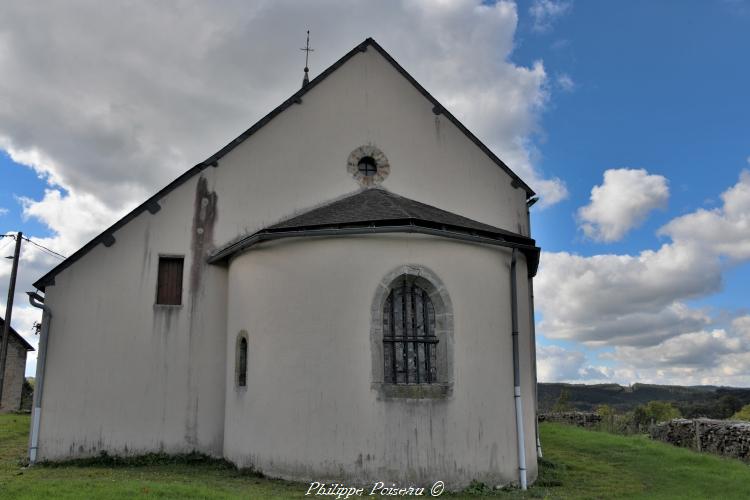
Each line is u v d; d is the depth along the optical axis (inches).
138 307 506.6
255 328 457.7
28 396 1389.0
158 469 460.4
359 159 547.5
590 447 665.0
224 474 441.7
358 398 413.1
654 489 454.3
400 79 568.4
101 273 505.7
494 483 429.1
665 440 832.9
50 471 445.7
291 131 543.5
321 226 437.1
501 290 472.4
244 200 529.7
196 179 526.6
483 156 573.3
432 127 565.0
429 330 439.2
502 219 566.9
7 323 872.3
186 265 517.0
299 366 427.5
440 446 413.7
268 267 457.1
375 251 434.0
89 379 492.1
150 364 501.7
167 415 497.0
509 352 466.0
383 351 425.4
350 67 562.6
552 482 466.6
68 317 496.1
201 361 508.1
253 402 447.2
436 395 419.5
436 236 445.1
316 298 432.5
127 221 513.7
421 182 552.4
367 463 404.2
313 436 414.0
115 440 488.1
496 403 444.1
